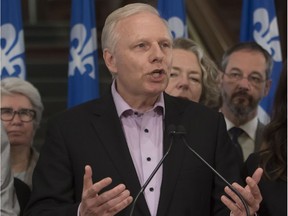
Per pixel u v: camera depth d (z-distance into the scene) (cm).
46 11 902
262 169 275
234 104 396
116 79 290
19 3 444
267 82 404
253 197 254
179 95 360
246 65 396
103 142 281
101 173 275
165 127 285
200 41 656
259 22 475
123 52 275
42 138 618
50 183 278
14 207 302
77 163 279
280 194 295
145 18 276
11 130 360
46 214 268
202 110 293
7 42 440
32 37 773
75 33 465
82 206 250
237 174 283
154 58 272
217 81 378
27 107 363
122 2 833
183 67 363
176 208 272
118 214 272
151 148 284
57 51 757
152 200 275
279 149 299
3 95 362
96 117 288
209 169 280
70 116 289
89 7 465
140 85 275
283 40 727
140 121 288
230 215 263
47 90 684
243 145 394
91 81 464
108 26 283
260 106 455
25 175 362
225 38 656
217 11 756
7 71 439
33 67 712
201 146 281
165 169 277
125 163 276
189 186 276
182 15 464
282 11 739
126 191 247
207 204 279
